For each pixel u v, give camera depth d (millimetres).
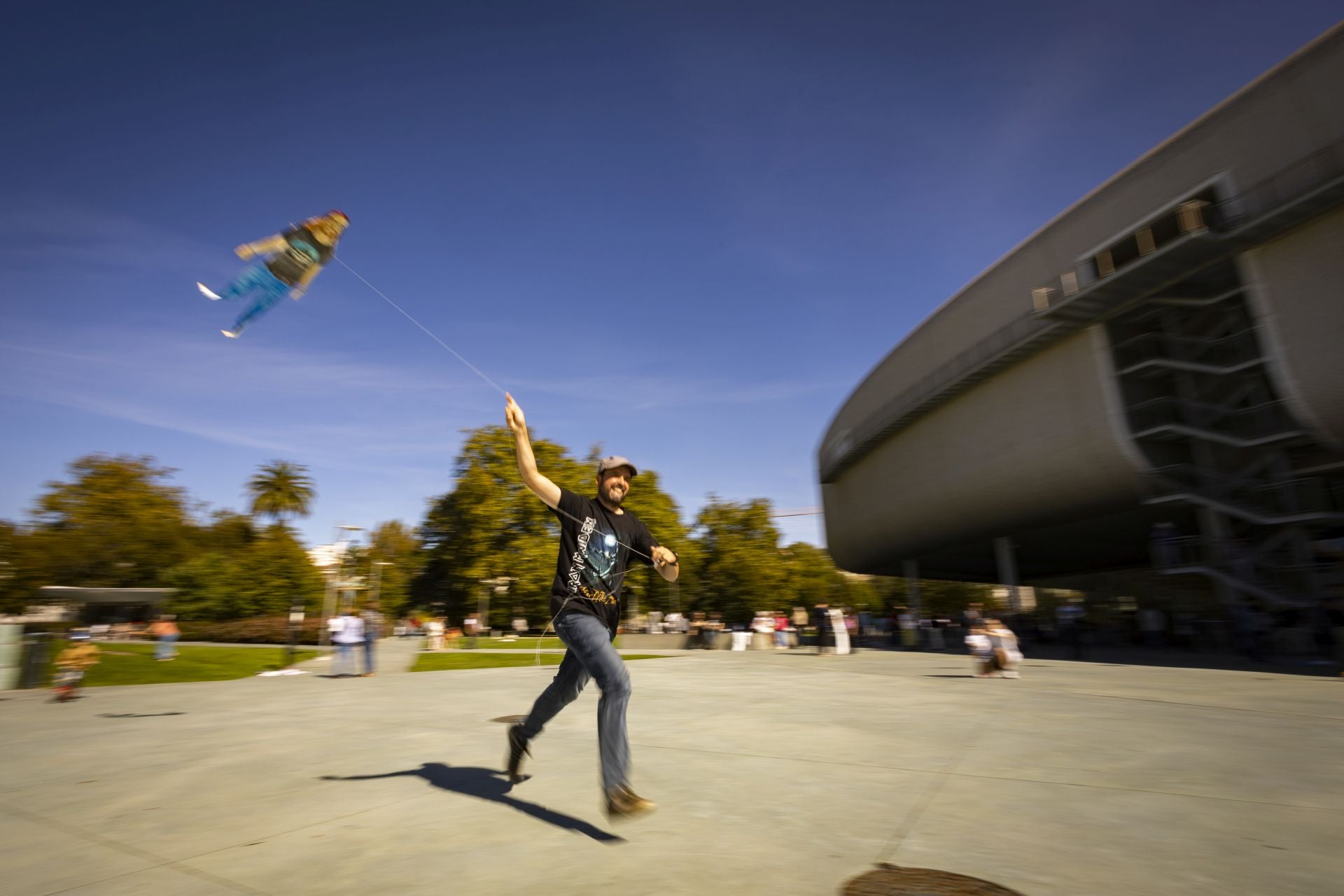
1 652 13203
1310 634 18453
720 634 31594
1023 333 26266
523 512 45906
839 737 5941
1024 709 7801
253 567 50469
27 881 2686
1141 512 26578
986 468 29328
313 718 7758
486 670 17234
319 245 3621
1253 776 4379
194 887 2617
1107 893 2541
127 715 8375
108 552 60000
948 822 3406
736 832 3275
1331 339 18312
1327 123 17891
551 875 2725
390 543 76625
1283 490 21219
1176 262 20359
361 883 2646
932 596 79625
